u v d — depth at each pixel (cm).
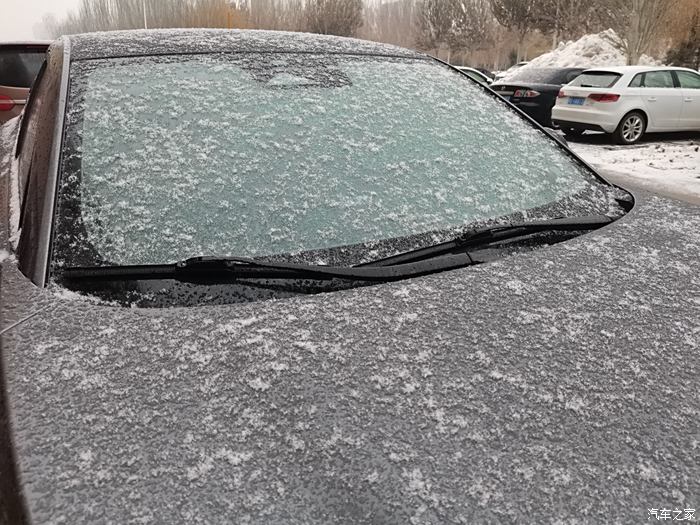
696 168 705
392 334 103
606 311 112
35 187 131
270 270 117
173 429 82
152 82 154
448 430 85
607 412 89
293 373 93
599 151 898
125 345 97
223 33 190
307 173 141
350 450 81
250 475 76
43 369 91
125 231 121
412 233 134
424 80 185
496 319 108
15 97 546
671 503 76
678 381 96
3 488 76
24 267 115
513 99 1138
